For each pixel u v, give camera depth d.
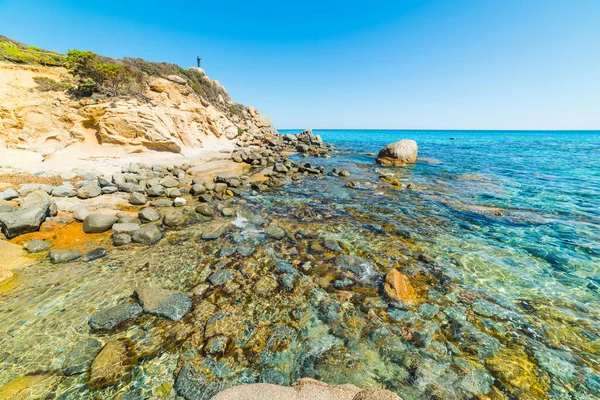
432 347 4.98
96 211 10.71
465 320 5.70
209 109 30.34
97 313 5.48
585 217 11.83
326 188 16.75
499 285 6.99
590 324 5.63
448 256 8.46
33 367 4.36
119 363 4.46
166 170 19.09
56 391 4.00
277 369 4.45
